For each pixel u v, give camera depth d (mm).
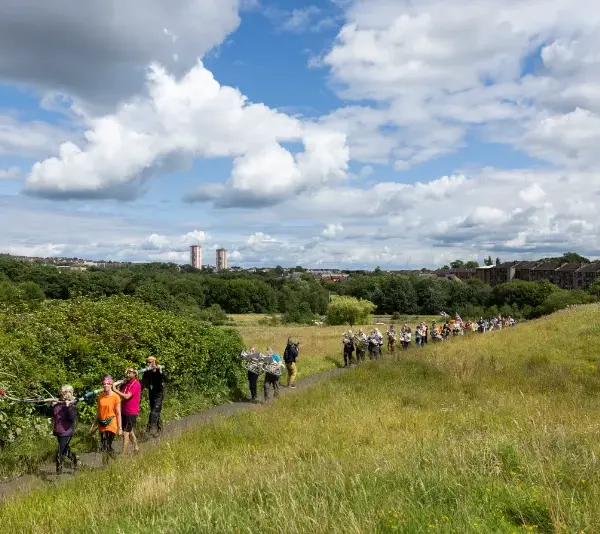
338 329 56656
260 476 6645
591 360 19719
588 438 7598
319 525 4652
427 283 124125
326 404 13180
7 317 11359
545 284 116125
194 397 15516
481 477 5703
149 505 6164
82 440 10695
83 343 11906
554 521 4375
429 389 15469
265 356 16469
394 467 6441
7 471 8781
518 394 13805
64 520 6055
